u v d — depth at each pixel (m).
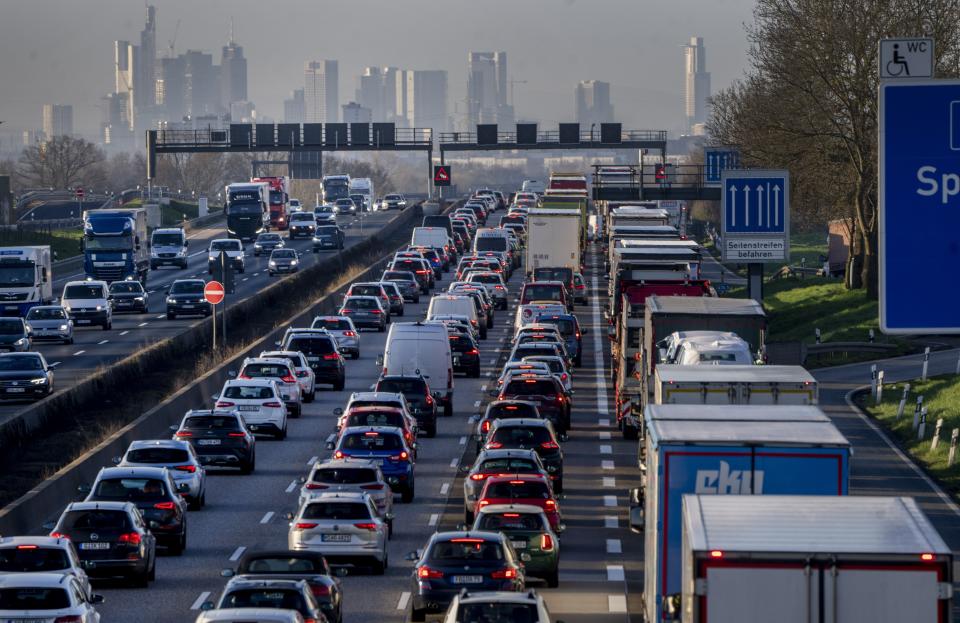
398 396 142.12
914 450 144.38
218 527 111.56
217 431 133.25
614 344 173.62
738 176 175.62
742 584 47.38
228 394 153.62
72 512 90.12
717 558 47.38
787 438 64.81
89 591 75.31
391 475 120.06
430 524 112.44
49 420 156.88
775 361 148.38
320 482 104.44
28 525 110.81
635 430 152.62
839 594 47.19
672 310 124.38
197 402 172.12
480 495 101.19
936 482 128.25
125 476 101.06
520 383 148.88
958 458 137.75
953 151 60.59
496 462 106.44
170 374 194.25
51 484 117.81
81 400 168.50
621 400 152.75
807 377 86.19
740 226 175.38
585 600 88.44
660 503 64.44
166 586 91.75
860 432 155.38
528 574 90.69
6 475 130.25
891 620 47.19
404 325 169.50
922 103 60.69
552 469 121.19
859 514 51.19
